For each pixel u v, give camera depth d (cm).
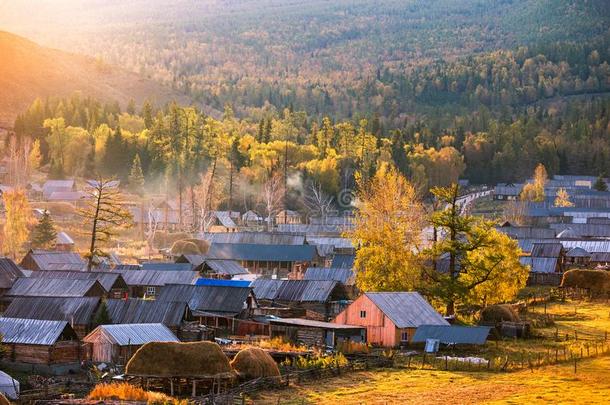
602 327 12275
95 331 9131
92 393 7450
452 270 12256
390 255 12525
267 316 11506
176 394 7962
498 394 7956
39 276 12762
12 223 17912
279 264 17950
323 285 12800
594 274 15512
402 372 9219
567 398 7681
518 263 13125
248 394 7919
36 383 8162
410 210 14075
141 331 9294
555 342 11094
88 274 12712
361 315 11156
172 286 11606
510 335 11488
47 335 8888
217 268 15688
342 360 9281
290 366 9088
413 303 11419
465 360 9656
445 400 7731
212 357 8006
